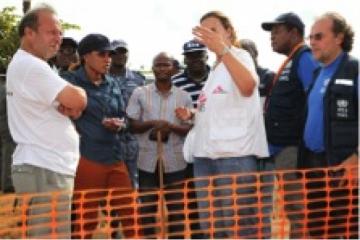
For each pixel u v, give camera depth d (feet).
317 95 15.89
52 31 14.70
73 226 17.54
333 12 15.76
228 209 15.88
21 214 14.73
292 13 18.12
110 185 18.20
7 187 27.02
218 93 15.84
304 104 17.38
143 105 20.62
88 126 17.79
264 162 17.34
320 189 15.61
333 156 15.37
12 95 14.60
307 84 17.04
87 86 17.99
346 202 15.72
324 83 15.74
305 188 16.24
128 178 18.48
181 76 21.76
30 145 14.38
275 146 17.66
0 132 26.61
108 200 17.17
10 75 14.57
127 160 20.31
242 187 15.75
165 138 20.31
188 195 20.26
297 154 17.11
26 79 14.26
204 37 15.55
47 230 14.34
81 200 16.48
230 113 15.76
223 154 15.75
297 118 17.44
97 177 17.83
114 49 20.61
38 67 14.25
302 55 17.37
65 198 14.57
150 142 20.43
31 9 14.88
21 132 14.48
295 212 16.21
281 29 18.07
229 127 15.75
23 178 14.35
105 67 17.98
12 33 53.36
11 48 52.37
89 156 17.75
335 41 15.57
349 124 15.24
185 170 20.49
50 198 14.33
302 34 18.08
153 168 20.38
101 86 18.29
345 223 15.78
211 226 16.15
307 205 16.42
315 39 15.75
